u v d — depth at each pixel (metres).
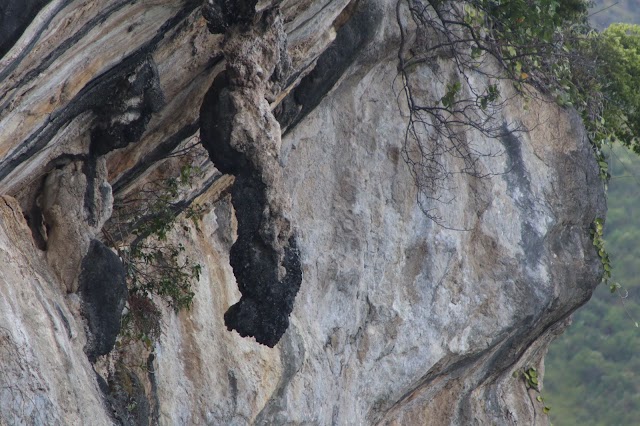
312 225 33.00
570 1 41.31
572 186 40.50
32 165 20.95
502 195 38.44
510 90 38.62
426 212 35.53
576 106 41.91
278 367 30.14
